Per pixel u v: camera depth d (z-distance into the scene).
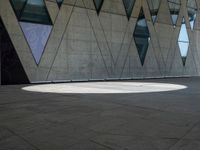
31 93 14.34
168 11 33.06
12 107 9.65
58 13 22.73
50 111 8.84
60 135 5.91
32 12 21.17
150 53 30.83
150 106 9.94
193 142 5.34
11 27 20.08
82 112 8.66
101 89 16.78
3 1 19.62
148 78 30.62
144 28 30.08
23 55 20.80
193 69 37.56
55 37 22.59
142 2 29.67
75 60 24.02
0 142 5.42
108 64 26.64
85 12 24.61
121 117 7.83
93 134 5.98
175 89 17.05
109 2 26.52
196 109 9.27
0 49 19.58
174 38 34.16
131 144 5.24
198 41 38.38
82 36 24.45
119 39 27.53
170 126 6.69
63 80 23.25
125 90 16.20
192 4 36.84
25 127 6.65
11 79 20.28
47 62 22.17
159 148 4.98
